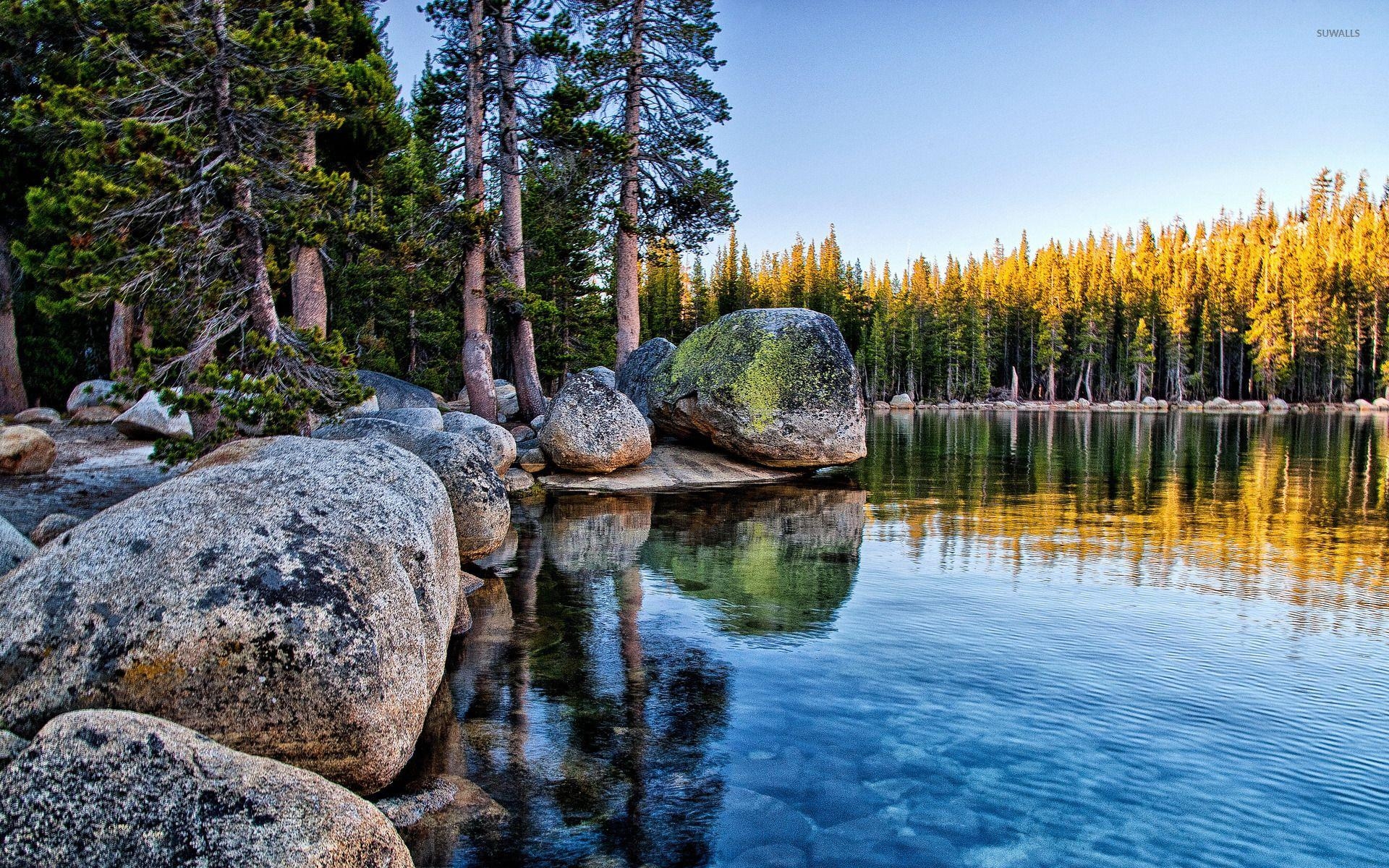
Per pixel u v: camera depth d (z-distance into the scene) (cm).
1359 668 596
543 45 1828
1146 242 9612
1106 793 421
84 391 1744
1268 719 508
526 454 1691
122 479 1185
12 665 372
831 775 439
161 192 1041
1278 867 359
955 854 369
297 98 1211
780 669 594
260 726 381
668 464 1739
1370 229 8056
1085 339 7700
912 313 7800
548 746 470
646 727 497
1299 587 830
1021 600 781
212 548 406
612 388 1652
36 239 1739
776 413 1725
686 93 2350
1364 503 1425
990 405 7488
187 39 1073
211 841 280
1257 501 1448
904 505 1393
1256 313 7300
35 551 548
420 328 3375
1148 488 1644
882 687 559
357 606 414
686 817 397
